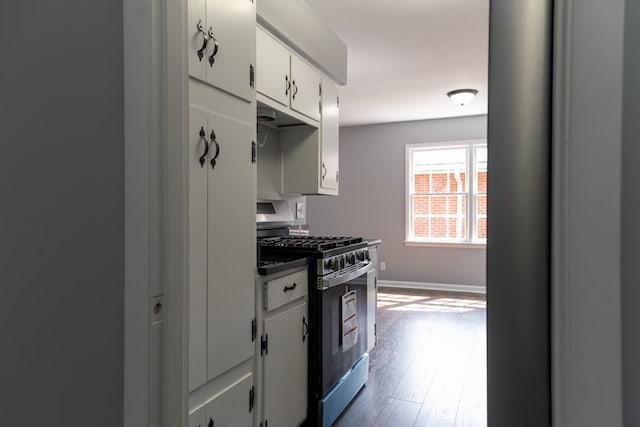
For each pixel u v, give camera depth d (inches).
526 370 24.0
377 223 248.7
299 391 83.4
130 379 33.6
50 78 36.8
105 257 34.8
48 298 37.5
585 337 21.8
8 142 39.1
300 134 113.1
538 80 23.5
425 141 237.1
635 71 21.4
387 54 138.6
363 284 110.5
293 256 86.8
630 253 21.4
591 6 21.5
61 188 36.6
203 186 56.7
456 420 90.8
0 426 40.6
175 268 35.0
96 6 34.7
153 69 33.1
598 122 21.4
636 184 21.3
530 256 23.9
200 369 55.7
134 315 33.4
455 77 161.6
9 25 38.6
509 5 24.0
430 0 104.7
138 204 33.1
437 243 234.7
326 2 105.3
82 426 36.2
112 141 34.4
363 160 251.4
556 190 22.9
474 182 229.0
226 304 61.3
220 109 60.6
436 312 183.8
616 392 21.4
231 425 62.9
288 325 79.4
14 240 39.2
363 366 107.8
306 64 103.8
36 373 38.3
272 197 111.3
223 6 60.9
